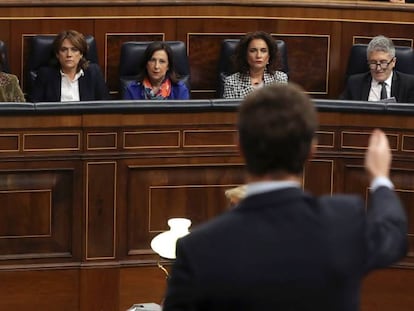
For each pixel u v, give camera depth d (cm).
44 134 650
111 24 885
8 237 655
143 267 675
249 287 271
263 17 905
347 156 683
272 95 282
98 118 654
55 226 662
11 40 869
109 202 666
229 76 857
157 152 667
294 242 273
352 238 277
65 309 670
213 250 274
